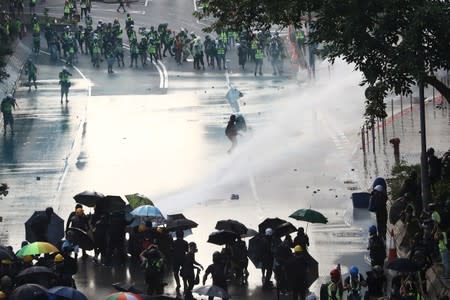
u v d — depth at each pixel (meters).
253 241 62.00
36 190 88.62
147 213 64.56
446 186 70.19
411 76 67.94
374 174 87.19
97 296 60.78
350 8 62.12
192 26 177.25
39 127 116.06
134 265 66.88
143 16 184.25
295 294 57.00
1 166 98.31
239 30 69.81
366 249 67.44
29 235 65.94
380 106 65.38
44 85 141.75
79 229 66.12
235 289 61.53
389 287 58.47
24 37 168.62
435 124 103.69
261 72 149.25
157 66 155.38
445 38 61.41
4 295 50.28
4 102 113.50
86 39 161.12
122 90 137.88
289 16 67.38
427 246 57.84
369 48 62.25
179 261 60.84
